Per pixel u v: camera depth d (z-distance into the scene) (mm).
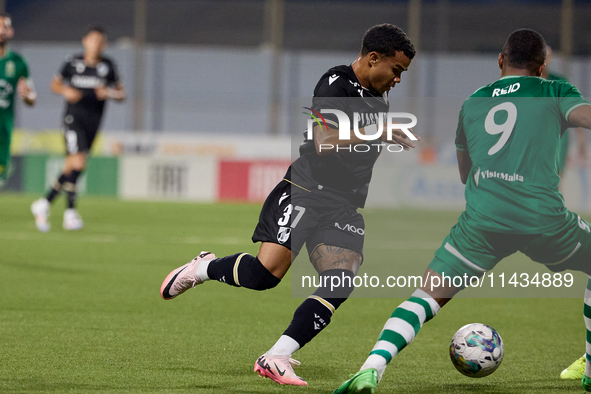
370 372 10492
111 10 113500
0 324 16641
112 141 65812
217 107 86062
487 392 12047
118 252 30656
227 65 92688
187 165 64938
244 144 66500
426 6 106062
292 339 12008
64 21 110625
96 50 36719
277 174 64688
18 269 25250
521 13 105188
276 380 11898
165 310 19141
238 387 11977
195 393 11531
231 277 12875
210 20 111438
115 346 14781
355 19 106375
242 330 16969
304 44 102250
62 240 34000
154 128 86875
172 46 100500
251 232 40094
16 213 46719
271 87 91750
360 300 22000
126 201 60375
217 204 60031
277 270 12555
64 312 18344
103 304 19641
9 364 13000
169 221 45219
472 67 87750
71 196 37562
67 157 37156
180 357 14016
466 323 18750
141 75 80688
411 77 80125
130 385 11852
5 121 27391
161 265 27391
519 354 15156
